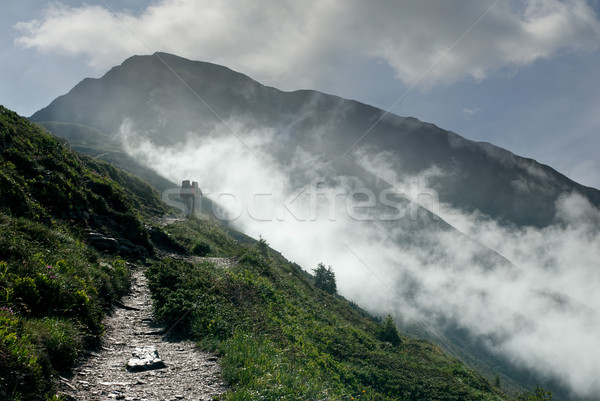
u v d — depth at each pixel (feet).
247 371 39.06
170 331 49.88
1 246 41.91
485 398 70.23
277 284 99.91
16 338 29.53
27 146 85.25
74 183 85.81
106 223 85.71
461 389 70.49
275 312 74.02
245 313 62.03
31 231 52.21
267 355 45.93
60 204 73.77
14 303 35.09
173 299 56.39
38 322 34.60
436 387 68.54
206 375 38.04
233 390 35.37
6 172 67.36
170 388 34.27
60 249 53.36
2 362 26.55
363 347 82.53
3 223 49.78
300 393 38.29
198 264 89.86
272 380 38.75
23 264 41.24
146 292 63.16
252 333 53.93
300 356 55.11
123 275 64.34
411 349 112.78
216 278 75.66
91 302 45.11
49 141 94.79
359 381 60.39
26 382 27.07
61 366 32.83
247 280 85.20
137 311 55.01
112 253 74.13
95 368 35.65
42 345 31.45
